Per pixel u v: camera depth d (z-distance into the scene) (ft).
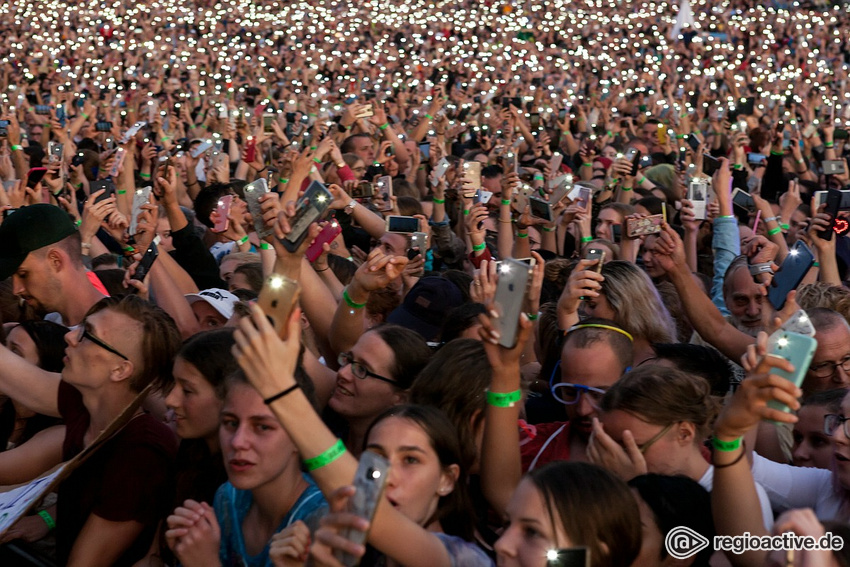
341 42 96.22
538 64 82.79
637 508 9.12
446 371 12.17
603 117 56.39
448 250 24.44
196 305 17.72
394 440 10.29
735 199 23.61
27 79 68.95
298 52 90.33
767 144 41.81
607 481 9.01
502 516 11.10
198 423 12.10
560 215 25.85
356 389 13.46
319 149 24.30
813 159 44.96
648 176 34.68
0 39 95.14
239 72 78.79
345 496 7.82
